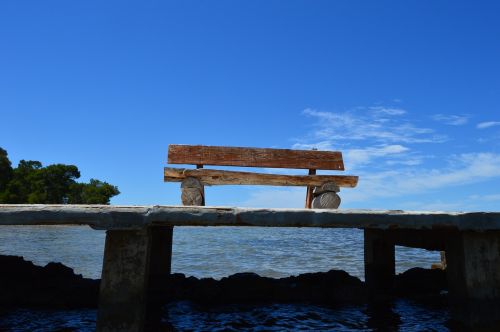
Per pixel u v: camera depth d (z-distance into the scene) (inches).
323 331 253.3
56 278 336.2
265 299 338.0
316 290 343.9
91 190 2743.6
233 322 274.8
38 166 2928.2
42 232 1636.3
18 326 253.0
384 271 371.2
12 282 313.1
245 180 291.3
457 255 222.8
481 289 215.2
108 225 186.7
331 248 941.8
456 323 223.1
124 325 187.8
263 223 199.3
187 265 621.0
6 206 181.5
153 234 346.3
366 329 256.7
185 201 279.1
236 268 590.6
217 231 2037.4
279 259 709.9
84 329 249.3
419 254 807.7
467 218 213.0
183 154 298.5
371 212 207.9
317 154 319.3
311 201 305.1
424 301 329.4
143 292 192.7
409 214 209.5
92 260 662.5
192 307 315.3
